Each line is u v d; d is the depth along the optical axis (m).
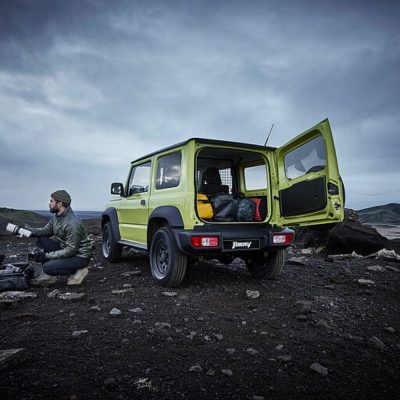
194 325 3.25
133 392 2.02
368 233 8.33
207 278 5.39
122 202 6.57
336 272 5.95
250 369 2.37
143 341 2.81
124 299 4.09
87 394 1.98
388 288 4.81
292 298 4.28
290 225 5.18
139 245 5.59
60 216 4.72
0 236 11.59
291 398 2.03
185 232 4.28
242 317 3.52
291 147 5.18
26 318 3.29
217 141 4.66
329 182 4.35
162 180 5.27
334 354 2.65
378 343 2.85
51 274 4.66
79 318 3.34
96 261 7.07
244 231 4.63
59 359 2.42
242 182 6.01
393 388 2.17
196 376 2.25
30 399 1.90
